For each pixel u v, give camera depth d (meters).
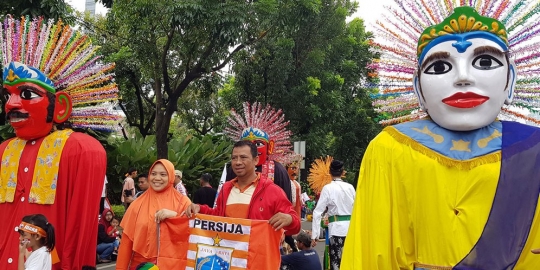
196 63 15.48
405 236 3.19
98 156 4.95
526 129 3.19
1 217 4.98
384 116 3.70
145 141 16.61
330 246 7.07
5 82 4.88
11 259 4.81
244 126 8.97
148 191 5.23
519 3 3.31
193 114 25.34
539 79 3.34
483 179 3.04
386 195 3.20
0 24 5.08
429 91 3.23
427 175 3.11
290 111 21.25
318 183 13.73
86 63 5.18
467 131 3.21
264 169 7.68
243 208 4.52
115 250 9.84
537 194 3.05
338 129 26.45
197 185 17.03
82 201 4.82
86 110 5.24
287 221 4.25
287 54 19.81
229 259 4.38
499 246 2.99
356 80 23.77
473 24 3.19
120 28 15.78
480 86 3.14
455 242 3.01
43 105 4.86
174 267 4.54
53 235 4.51
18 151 5.00
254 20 14.02
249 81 21.58
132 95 20.78
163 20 13.69
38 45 5.00
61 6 10.68
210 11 12.84
